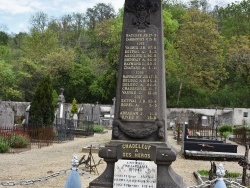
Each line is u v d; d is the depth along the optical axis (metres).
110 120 48.22
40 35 62.28
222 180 8.28
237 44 50.25
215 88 51.12
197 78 49.53
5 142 21.23
